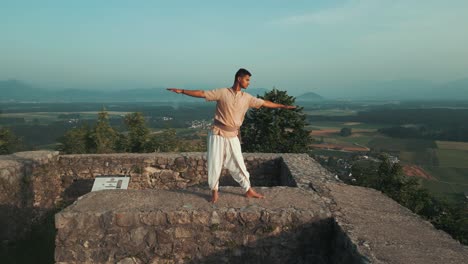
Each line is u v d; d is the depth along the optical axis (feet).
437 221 31.07
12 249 18.38
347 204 13.08
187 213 11.51
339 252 10.80
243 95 11.96
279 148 42.57
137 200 12.48
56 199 24.44
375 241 9.77
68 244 11.39
